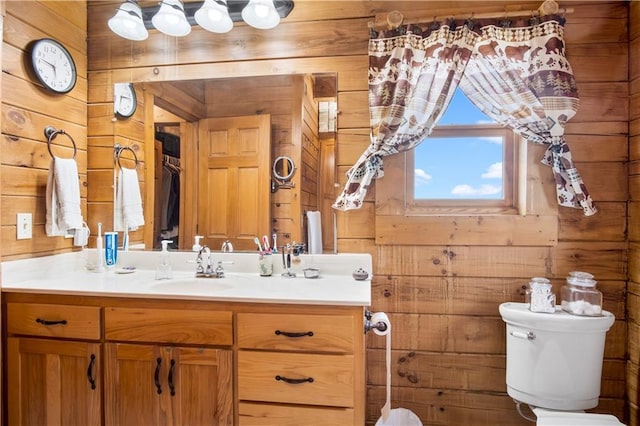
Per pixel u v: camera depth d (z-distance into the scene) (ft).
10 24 4.73
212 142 5.86
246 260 5.61
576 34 5.08
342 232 5.48
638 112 4.81
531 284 4.72
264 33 5.65
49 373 4.37
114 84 5.97
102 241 5.79
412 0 5.32
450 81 4.96
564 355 4.37
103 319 4.28
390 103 5.14
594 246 5.03
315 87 5.56
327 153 5.52
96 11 5.98
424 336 5.30
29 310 4.42
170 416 4.16
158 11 5.31
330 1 5.50
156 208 5.99
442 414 5.26
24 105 4.92
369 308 5.40
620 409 4.98
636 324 4.76
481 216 5.17
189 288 4.51
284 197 5.65
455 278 5.24
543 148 5.08
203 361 4.10
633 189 4.88
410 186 5.60
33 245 5.06
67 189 5.21
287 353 3.97
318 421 3.90
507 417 5.15
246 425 4.01
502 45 5.01
